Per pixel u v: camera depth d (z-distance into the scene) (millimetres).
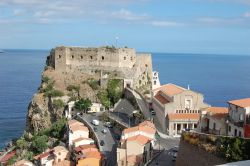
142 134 124000
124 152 114938
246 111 104312
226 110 123938
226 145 81562
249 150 77625
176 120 138500
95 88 197250
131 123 152000
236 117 108312
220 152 81750
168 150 117375
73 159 134000
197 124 133125
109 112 178250
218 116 116438
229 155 79375
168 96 148375
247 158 77125
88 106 184375
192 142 90250
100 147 132750
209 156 84125
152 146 116625
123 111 178875
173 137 134875
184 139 93375
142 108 165375
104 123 160375
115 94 194375
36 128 192375
